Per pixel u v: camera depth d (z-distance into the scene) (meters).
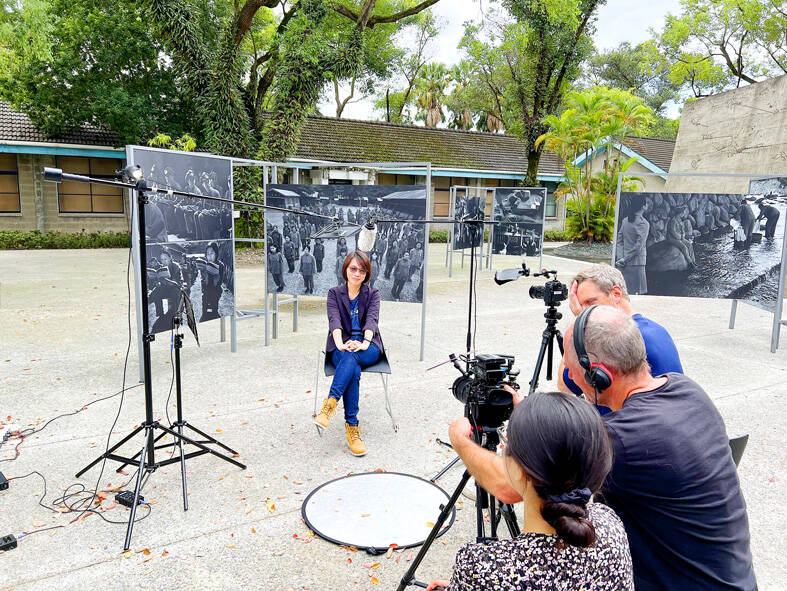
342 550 2.79
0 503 3.16
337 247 6.52
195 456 3.50
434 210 24.19
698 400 1.66
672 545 1.52
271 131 15.64
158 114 17.66
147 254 4.91
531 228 13.99
